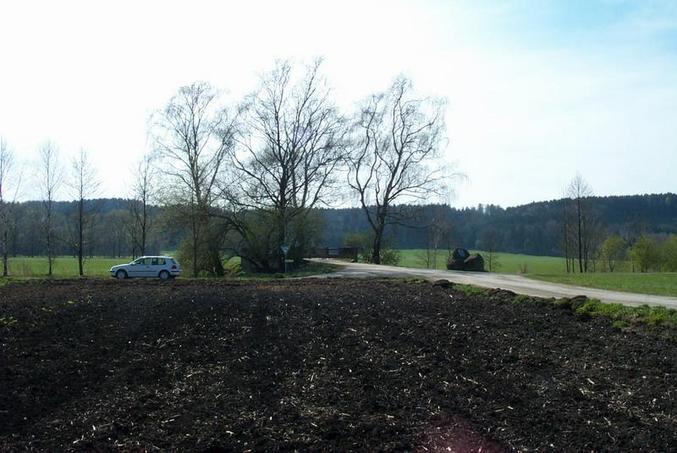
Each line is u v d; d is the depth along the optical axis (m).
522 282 28.05
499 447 8.39
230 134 46.31
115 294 21.73
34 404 10.23
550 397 10.14
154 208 47.47
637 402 9.64
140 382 11.38
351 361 12.39
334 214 85.31
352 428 9.10
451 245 75.94
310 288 24.39
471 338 13.94
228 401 10.32
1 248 54.06
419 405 9.98
